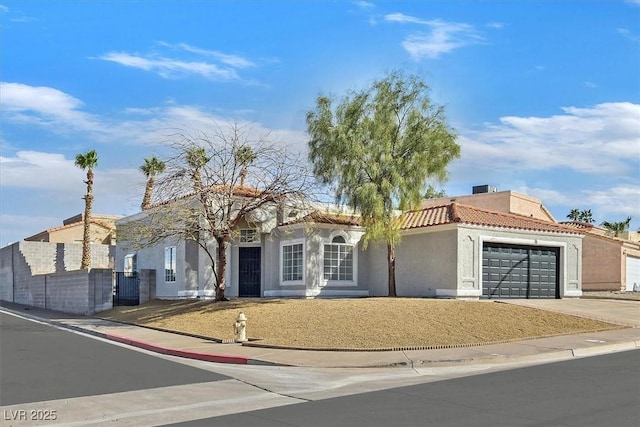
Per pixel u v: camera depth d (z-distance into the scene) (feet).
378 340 59.77
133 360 54.44
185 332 70.95
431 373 47.80
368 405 35.50
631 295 115.85
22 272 142.51
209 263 101.04
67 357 56.08
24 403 37.29
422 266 92.99
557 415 31.58
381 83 89.10
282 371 48.80
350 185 88.02
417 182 86.99
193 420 33.06
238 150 85.51
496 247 93.61
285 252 99.86
